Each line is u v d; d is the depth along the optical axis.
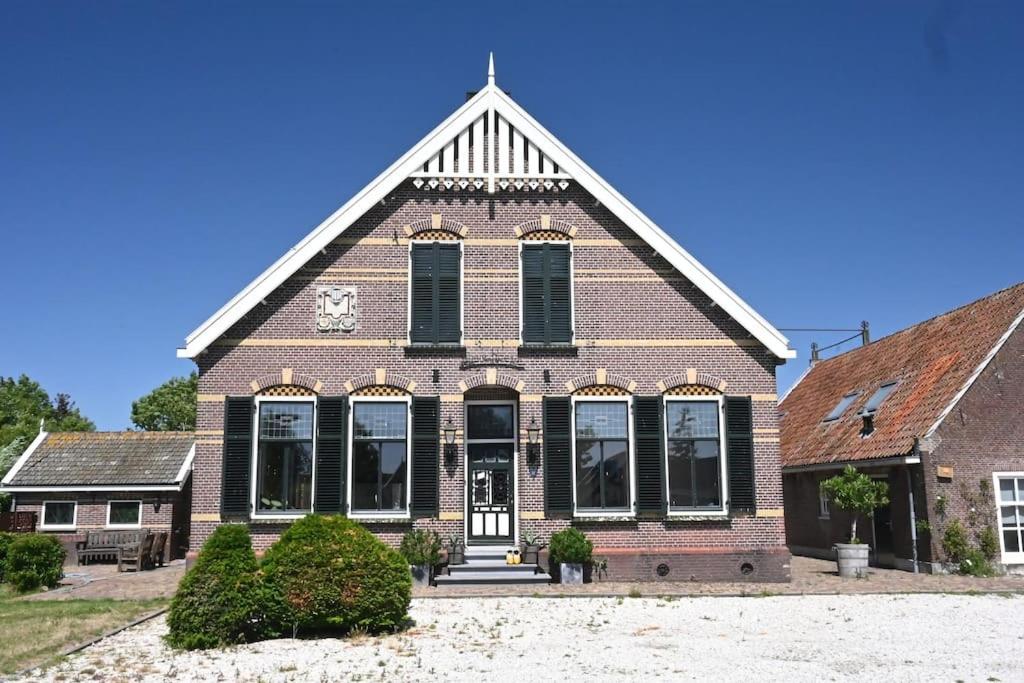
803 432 28.62
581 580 18.41
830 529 25.50
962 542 20.33
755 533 19.22
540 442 19.36
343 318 19.48
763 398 19.73
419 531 18.58
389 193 19.92
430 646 12.00
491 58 20.62
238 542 12.56
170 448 28.38
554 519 19.05
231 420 18.95
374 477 19.09
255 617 12.53
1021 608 15.49
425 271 19.81
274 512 18.75
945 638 12.62
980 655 11.43
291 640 12.47
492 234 20.05
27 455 28.05
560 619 14.22
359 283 19.67
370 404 19.34
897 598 16.67
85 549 25.30
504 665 10.81
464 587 17.73
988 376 21.28
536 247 20.08
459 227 20.00
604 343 19.77
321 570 12.63
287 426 19.14
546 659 11.15
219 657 11.40
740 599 16.53
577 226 20.19
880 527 22.75
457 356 19.53
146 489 26.62
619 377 19.62
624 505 19.25
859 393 27.03
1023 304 22.08
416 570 17.98
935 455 20.72
